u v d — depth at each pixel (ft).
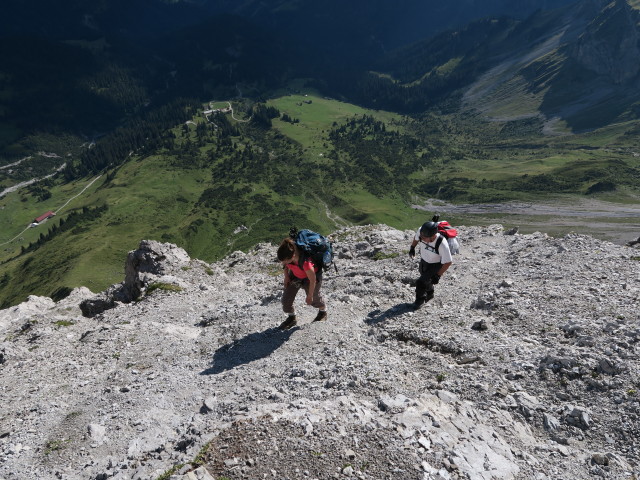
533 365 24.25
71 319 58.29
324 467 17.01
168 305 55.11
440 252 32.09
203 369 31.53
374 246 63.67
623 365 22.04
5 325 61.82
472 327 30.19
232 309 44.88
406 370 25.61
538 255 44.57
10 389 34.76
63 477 21.90
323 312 34.17
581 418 20.18
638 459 17.67
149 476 18.72
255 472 17.04
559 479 17.22
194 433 20.94
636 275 33.76
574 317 28.27
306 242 30.04
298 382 25.67
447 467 16.99
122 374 33.65
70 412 28.89
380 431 18.94
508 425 20.43
